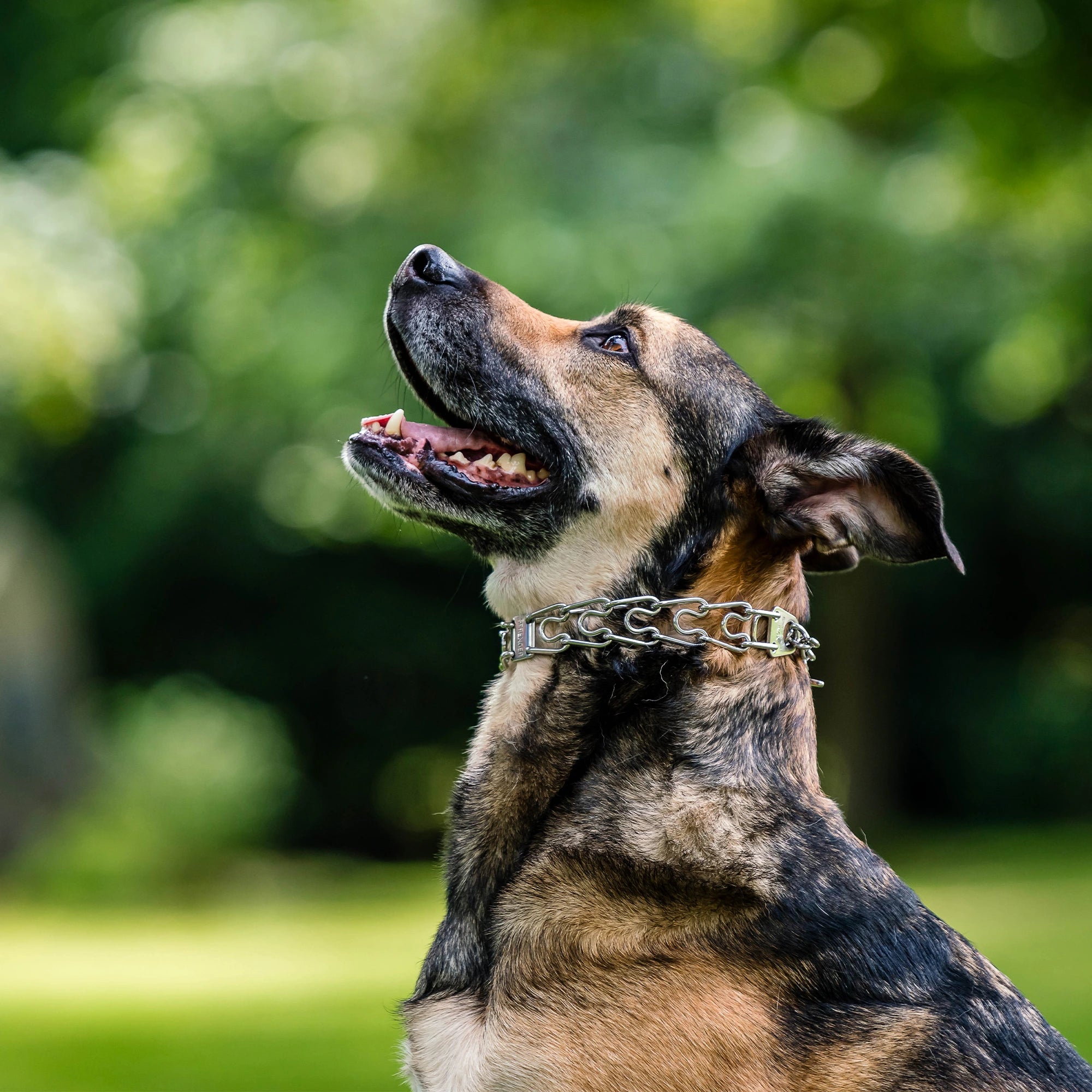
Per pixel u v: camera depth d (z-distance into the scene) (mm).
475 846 4156
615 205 14406
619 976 3750
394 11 15266
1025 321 14180
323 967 10820
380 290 15281
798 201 13812
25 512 20250
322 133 15609
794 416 4637
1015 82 10539
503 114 15078
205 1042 8055
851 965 3752
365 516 19312
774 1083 3645
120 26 17453
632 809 3949
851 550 4719
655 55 15164
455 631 21984
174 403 19984
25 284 13695
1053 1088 3732
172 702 18109
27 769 15828
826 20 11383
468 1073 3791
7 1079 7133
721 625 4207
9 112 19266
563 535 4535
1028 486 20422
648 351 4633
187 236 16297
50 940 12516
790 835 3902
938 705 22422
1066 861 16656
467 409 4758
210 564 20875
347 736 21875
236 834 17047
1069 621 22906
